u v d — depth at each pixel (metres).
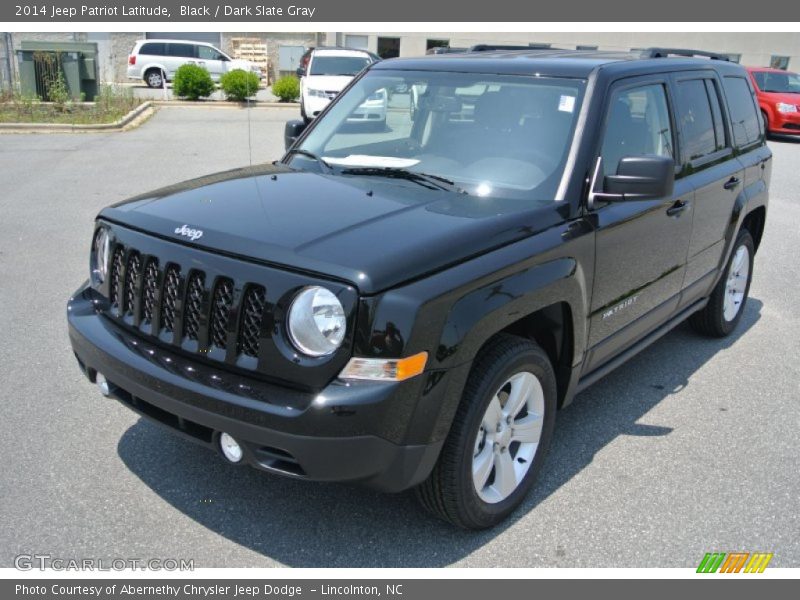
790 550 3.28
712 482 3.78
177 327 3.03
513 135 3.77
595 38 30.92
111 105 18.78
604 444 4.11
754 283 7.27
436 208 3.29
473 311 2.88
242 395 2.79
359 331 2.69
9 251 7.24
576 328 3.51
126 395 3.27
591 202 3.58
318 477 2.76
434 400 2.81
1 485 3.50
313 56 17.97
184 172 11.59
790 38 33.56
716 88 5.07
